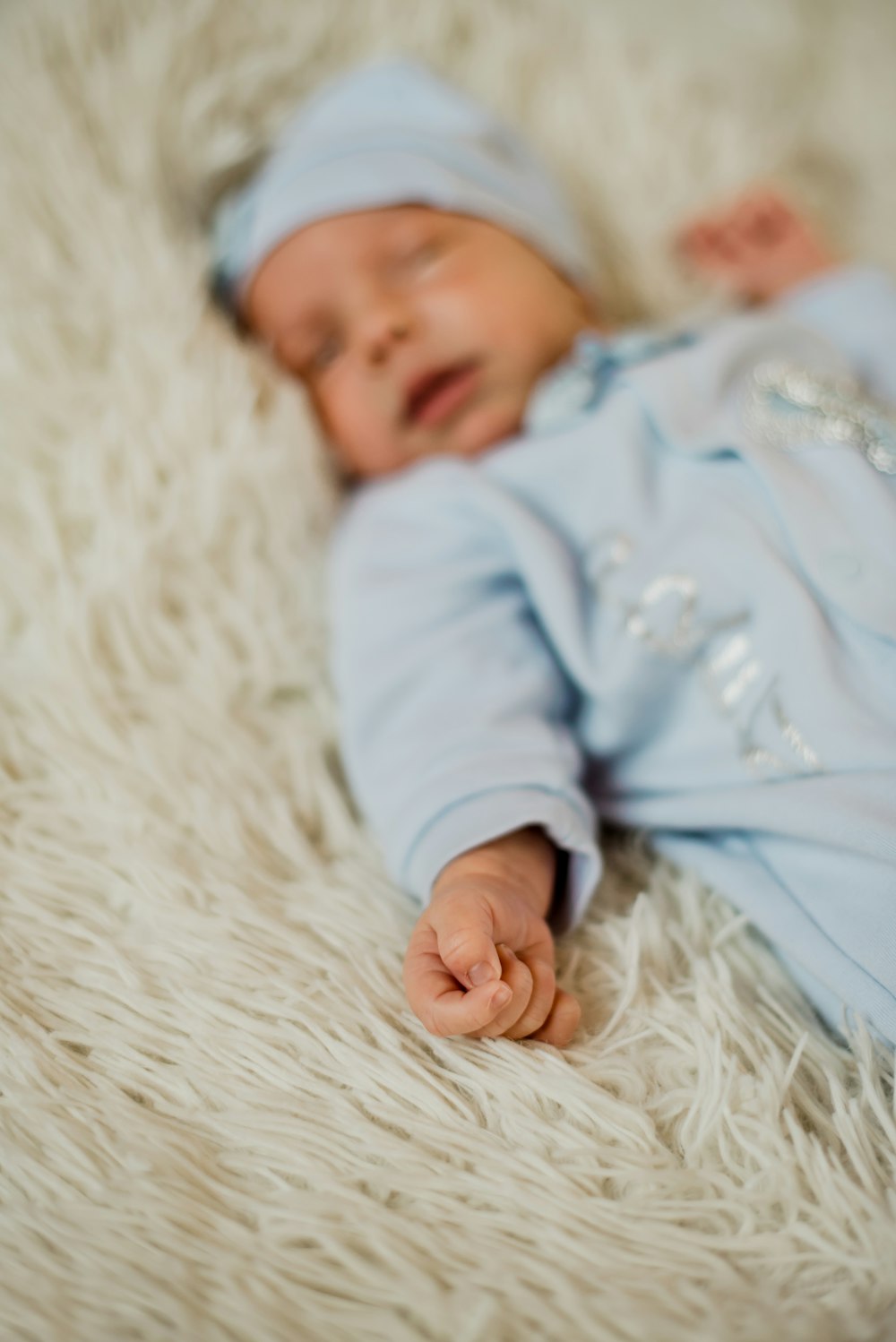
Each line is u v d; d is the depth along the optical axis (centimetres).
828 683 69
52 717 77
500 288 101
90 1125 54
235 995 61
